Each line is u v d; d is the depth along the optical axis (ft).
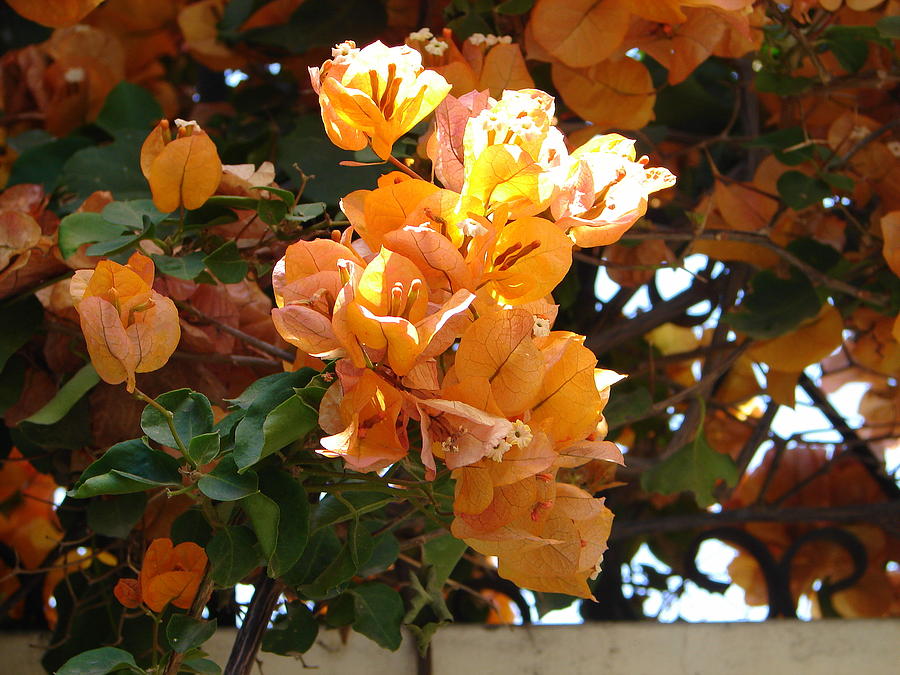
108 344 1.73
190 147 2.02
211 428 1.81
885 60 2.88
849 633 2.66
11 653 2.52
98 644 2.40
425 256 1.67
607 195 1.84
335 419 1.66
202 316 2.26
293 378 1.79
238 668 1.97
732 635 2.65
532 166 1.70
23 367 2.27
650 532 3.00
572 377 1.75
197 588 1.94
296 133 2.51
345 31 2.92
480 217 1.70
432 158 1.85
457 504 1.69
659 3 2.45
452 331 1.64
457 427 1.66
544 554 1.77
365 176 2.43
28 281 2.19
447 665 2.57
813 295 2.67
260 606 2.01
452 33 2.63
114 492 1.77
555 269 1.74
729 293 2.95
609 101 2.68
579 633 2.61
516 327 1.69
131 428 2.23
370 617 2.25
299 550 1.80
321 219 2.43
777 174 2.91
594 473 2.43
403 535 2.61
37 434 2.24
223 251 2.12
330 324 1.64
